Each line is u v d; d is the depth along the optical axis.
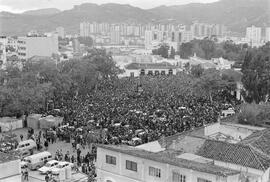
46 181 55.16
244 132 62.47
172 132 73.06
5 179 45.47
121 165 44.50
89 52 182.12
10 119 87.75
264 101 105.62
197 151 47.50
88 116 85.50
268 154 46.50
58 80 108.94
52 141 74.88
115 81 152.25
